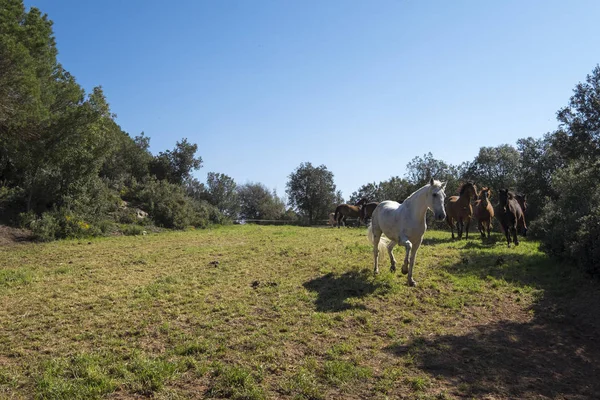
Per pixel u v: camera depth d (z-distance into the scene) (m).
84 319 6.10
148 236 17.59
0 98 13.02
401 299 7.16
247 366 4.61
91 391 3.94
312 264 9.78
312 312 6.46
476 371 4.76
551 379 4.67
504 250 11.42
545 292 7.61
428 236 16.17
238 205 35.03
